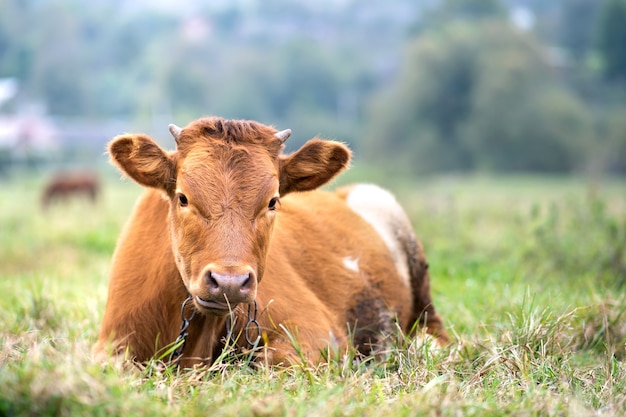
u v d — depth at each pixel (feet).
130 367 19.58
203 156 20.01
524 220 54.39
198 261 19.33
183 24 493.77
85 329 25.12
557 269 35.83
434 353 22.09
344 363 20.03
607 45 325.01
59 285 31.76
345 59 380.17
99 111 394.11
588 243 37.17
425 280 29.89
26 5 513.04
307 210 26.66
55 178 118.21
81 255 47.60
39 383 15.49
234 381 18.10
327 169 21.83
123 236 23.15
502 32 260.62
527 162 240.32
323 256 25.46
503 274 35.09
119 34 453.99
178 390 17.84
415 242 29.89
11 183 186.09
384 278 27.17
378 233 28.37
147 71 404.77
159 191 21.38
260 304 22.20
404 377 19.85
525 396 18.16
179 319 21.20
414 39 333.21
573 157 237.66
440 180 200.85
